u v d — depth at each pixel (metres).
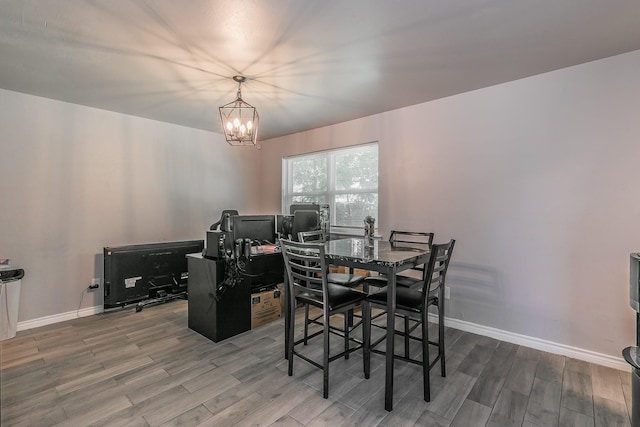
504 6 1.71
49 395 1.94
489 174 2.88
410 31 1.96
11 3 1.67
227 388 2.03
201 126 4.28
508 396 1.96
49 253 3.18
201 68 2.48
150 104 3.37
